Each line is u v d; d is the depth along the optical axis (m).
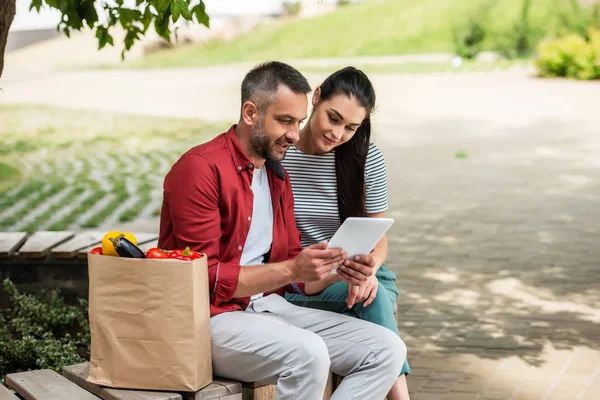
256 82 3.07
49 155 14.49
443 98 20.84
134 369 2.85
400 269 7.51
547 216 9.49
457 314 6.23
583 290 6.74
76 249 5.35
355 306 3.72
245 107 3.10
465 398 4.67
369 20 34.31
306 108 3.11
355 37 32.94
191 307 2.79
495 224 9.19
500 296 6.65
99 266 2.83
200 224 3.03
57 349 4.65
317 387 2.90
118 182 11.94
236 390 2.98
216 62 30.78
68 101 21.92
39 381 3.14
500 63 27.83
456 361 5.27
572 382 4.88
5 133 17.03
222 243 3.15
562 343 5.55
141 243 5.58
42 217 9.64
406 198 10.70
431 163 13.24
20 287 5.39
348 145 3.86
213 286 3.02
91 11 4.55
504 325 5.95
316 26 34.44
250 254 3.27
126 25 4.62
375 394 3.14
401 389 3.56
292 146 3.91
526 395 4.71
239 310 3.21
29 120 18.83
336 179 3.90
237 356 2.98
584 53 23.92
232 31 34.66
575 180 11.60
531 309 6.30
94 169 13.12
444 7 33.47
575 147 14.32
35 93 23.72
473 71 26.06
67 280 5.40
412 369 5.15
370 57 30.45
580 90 21.69
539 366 5.15
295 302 3.85
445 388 4.83
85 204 10.41
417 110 19.14
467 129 16.56
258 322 3.01
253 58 31.27
